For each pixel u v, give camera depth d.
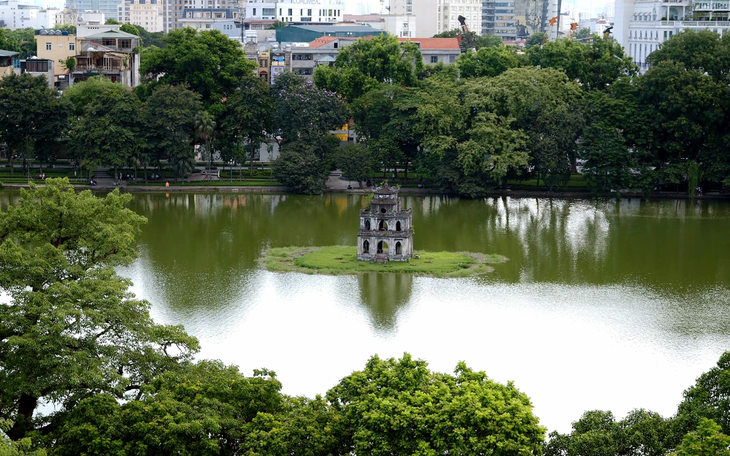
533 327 150.75
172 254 193.88
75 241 124.44
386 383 100.81
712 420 90.50
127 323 106.69
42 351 99.25
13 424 92.50
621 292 170.00
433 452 89.94
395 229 189.38
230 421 96.38
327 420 97.31
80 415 95.19
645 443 95.56
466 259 191.25
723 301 164.88
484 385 99.62
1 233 122.75
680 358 138.62
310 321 152.75
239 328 148.88
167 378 103.69
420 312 157.62
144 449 92.06
